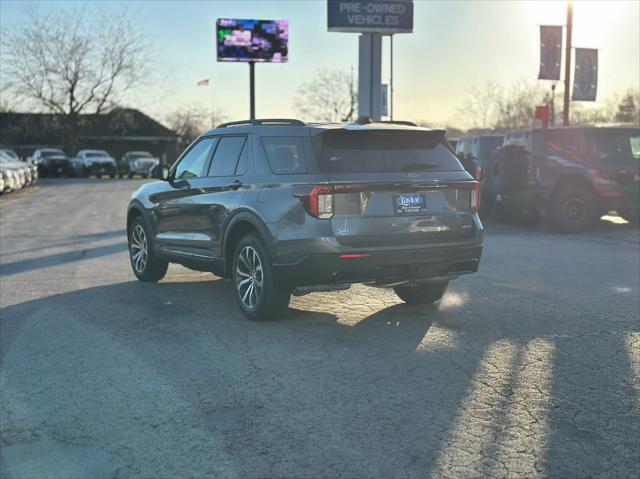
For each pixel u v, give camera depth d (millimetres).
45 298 7176
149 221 7797
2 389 4379
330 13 23641
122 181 38125
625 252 10438
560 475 3158
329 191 5398
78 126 55844
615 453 3381
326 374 4605
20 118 62188
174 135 64250
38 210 19469
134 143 64062
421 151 5941
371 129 5707
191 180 6992
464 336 5547
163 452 3443
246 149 6246
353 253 5406
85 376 4613
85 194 26719
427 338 5492
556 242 11688
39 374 4664
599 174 12984
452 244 5793
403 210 5637
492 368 4707
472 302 6836
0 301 7020
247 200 5941
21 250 11109
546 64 22984
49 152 46375
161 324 6008
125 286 7879
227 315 6344
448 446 3469
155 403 4109
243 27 31438
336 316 6277
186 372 4680
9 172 25375
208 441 3562
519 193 13547
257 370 4707
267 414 3916
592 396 4164
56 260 10000
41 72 52719
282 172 5719
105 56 53625
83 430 3729
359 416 3873
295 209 5488
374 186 5504
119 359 4984
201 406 4055
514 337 5508
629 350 5129
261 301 5883
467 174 5992
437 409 3965
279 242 5559
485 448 3443
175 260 7465
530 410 3941
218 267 6613
